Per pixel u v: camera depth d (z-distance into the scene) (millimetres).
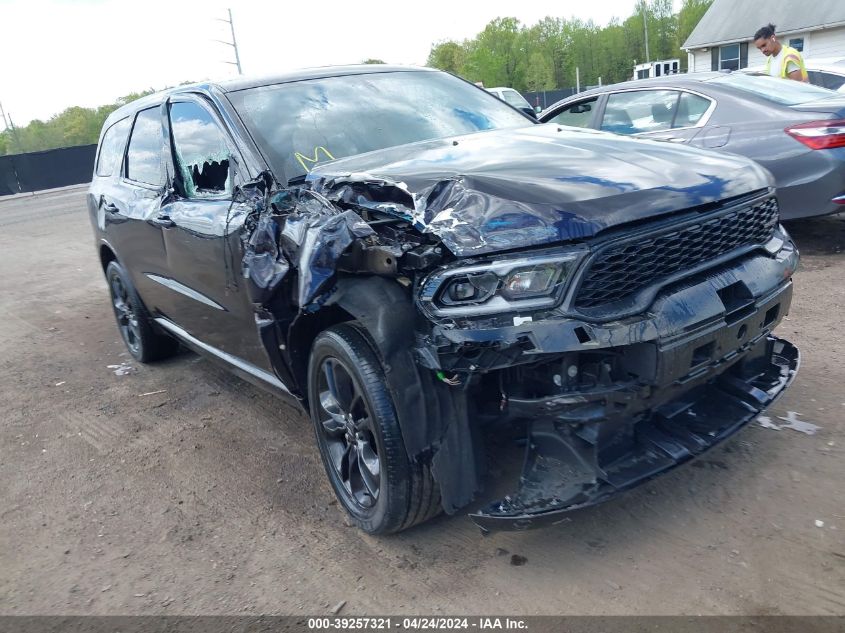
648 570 2723
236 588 2938
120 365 5922
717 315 2648
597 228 2500
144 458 4176
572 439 2609
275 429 4367
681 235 2688
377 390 2791
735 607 2492
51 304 8375
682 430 2834
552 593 2674
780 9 28406
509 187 2680
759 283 2871
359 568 2965
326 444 3355
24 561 3309
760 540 2805
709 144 6426
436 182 2748
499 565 2867
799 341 4590
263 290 3027
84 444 4465
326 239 2748
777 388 3135
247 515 3461
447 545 3031
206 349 4551
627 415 2596
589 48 76688
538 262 2453
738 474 3230
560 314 2451
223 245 3605
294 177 3475
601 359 2535
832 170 5844
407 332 2684
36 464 4270
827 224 7336
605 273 2520
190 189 4160
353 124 3869
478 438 2787
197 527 3408
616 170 2875
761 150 6145
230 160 3705
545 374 2574
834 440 3410
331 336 2992
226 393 5023
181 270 4227
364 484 3158
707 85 6609
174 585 3004
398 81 4371
